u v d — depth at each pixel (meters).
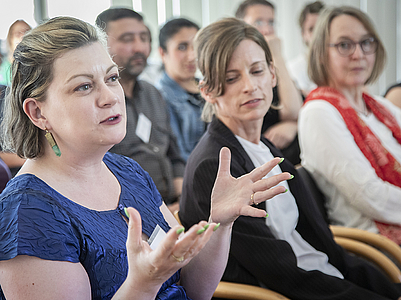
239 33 1.44
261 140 1.65
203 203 1.37
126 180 1.08
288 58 4.13
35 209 0.81
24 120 0.89
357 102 2.10
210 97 1.52
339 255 1.59
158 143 2.47
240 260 1.35
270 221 1.44
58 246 0.80
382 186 1.80
